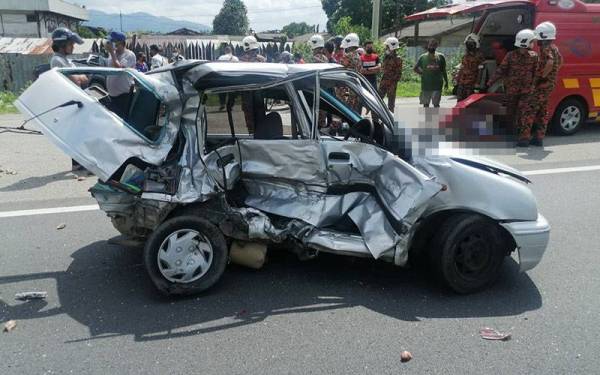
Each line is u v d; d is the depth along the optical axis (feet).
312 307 12.37
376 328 11.52
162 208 12.12
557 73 30.09
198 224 12.32
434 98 37.40
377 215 13.14
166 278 12.34
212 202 12.63
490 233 13.01
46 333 11.11
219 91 12.70
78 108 11.98
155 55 49.52
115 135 11.93
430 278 14.01
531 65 28.37
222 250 12.68
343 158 13.23
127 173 12.19
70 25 177.27
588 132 35.55
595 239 16.93
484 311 12.37
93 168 11.65
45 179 22.84
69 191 21.17
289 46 80.02
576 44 32.76
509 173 13.82
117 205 12.53
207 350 10.59
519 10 32.60
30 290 13.00
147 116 13.62
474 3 31.99
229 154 13.14
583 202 20.57
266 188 13.80
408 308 12.43
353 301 12.71
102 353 10.43
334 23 167.73
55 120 11.89
